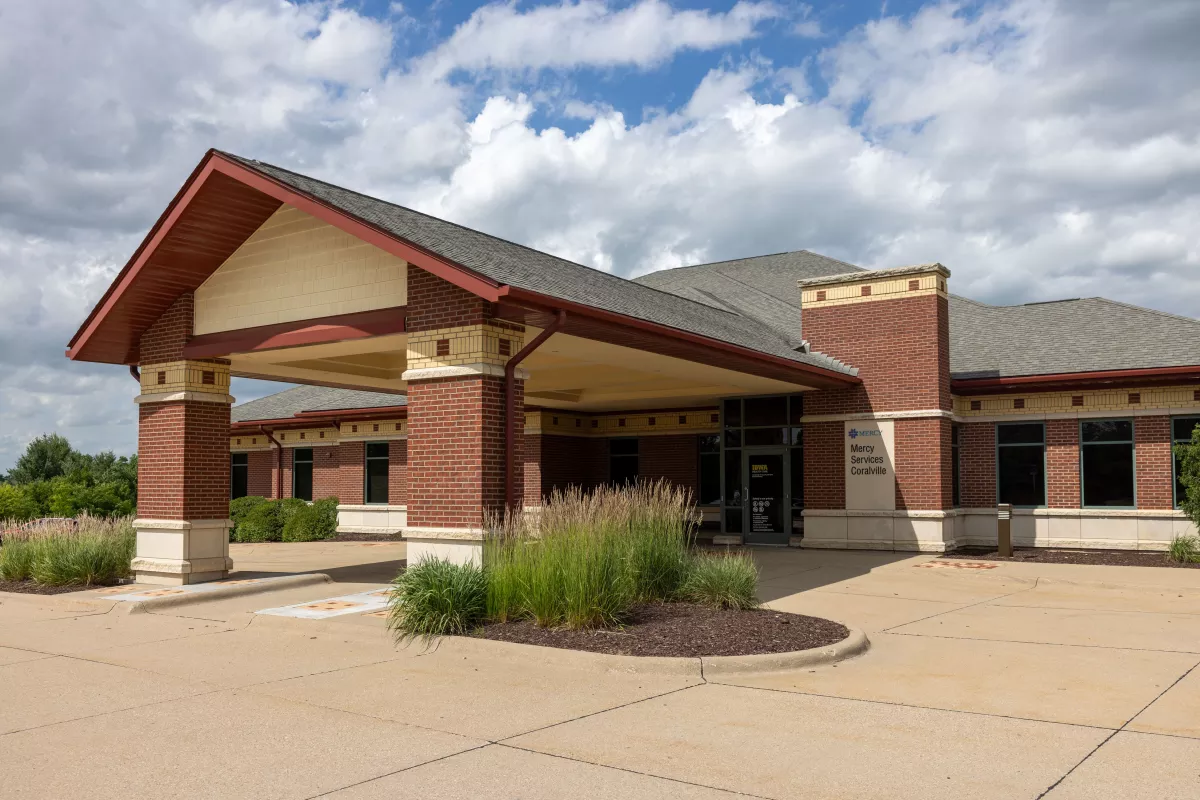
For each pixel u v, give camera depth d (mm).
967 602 13391
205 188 13570
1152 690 8039
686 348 15273
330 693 8180
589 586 10289
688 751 6398
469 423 12188
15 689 8500
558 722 7156
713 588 11562
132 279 14812
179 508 15594
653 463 29391
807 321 22578
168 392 15805
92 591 14711
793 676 8648
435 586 10484
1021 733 6777
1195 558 17875
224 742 6750
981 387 21750
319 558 21453
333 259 13883
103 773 6090
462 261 12258
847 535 21609
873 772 5941
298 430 32562
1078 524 21000
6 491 27469
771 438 23312
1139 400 20516
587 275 17672
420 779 5895
